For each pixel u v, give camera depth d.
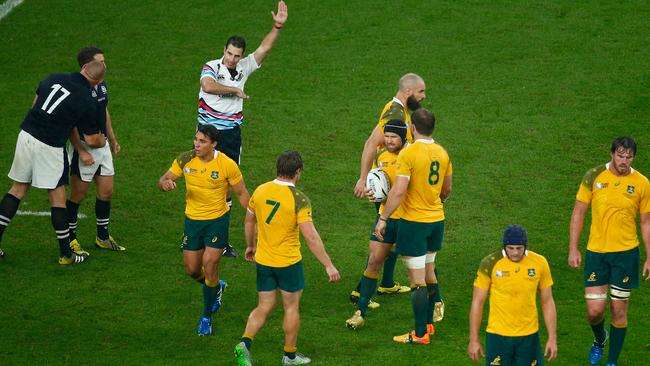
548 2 71.62
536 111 57.75
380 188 34.97
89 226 45.31
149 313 36.59
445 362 32.97
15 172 39.91
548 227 45.19
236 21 69.75
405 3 72.06
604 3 71.31
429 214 33.81
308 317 36.69
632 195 31.88
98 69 39.47
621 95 59.28
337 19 69.88
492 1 72.06
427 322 35.22
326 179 50.50
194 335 34.97
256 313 32.00
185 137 55.19
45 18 70.38
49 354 32.94
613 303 32.44
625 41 65.88
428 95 59.81
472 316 28.98
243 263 42.00
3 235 43.56
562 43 65.88
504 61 63.88
